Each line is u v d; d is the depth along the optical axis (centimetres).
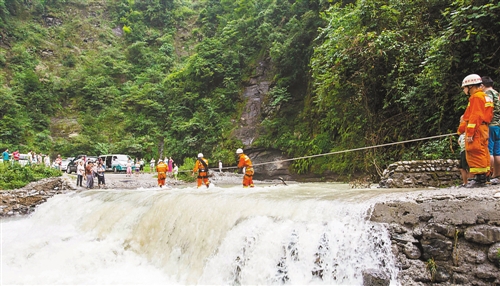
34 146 3928
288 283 583
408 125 1236
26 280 755
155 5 6147
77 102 4725
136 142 4134
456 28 992
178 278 753
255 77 3719
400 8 1338
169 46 5638
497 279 438
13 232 1279
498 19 948
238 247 679
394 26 1339
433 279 480
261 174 3002
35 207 1592
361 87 1389
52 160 3919
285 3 3681
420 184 896
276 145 3048
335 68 1424
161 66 5319
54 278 762
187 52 5734
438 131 1092
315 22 2938
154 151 4109
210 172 2962
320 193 834
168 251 843
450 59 1005
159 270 816
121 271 814
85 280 749
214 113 3722
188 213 853
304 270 576
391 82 1283
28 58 4841
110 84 5000
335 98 1534
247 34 4028
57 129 4331
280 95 3173
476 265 457
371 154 1341
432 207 507
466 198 487
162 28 6103
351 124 1552
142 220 984
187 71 4275
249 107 3591
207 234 770
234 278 660
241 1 4222
